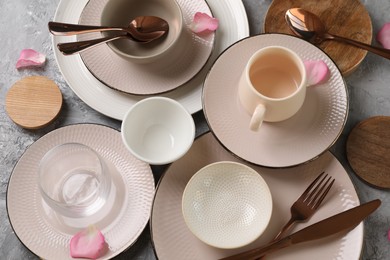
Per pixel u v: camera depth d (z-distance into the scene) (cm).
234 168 74
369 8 88
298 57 72
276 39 78
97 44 77
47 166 76
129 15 84
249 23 88
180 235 73
